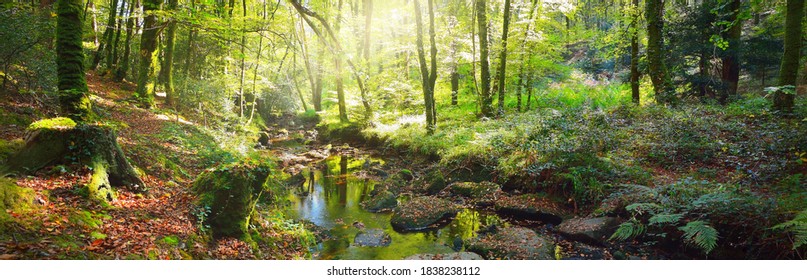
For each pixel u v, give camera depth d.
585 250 5.98
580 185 7.46
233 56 17.55
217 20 11.98
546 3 15.10
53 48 9.31
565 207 7.56
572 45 28.31
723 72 13.34
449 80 19.86
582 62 24.86
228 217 5.13
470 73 17.89
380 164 13.40
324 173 12.48
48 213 3.85
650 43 11.42
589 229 6.29
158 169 6.70
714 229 5.07
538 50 15.15
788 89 7.93
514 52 14.17
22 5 8.99
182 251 4.23
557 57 16.53
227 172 5.39
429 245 6.50
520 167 8.77
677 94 13.03
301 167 13.26
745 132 8.19
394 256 6.00
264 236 5.60
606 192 7.22
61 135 4.88
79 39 5.70
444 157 11.02
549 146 8.42
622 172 7.56
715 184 6.29
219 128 13.27
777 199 5.38
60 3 5.56
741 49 12.68
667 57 13.09
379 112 19.30
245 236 5.12
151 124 10.30
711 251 5.32
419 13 13.30
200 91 14.84
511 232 6.57
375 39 23.08
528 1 15.45
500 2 16.30
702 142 8.10
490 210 8.20
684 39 13.00
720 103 12.57
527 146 8.91
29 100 7.82
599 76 21.92
